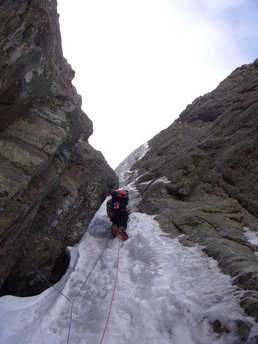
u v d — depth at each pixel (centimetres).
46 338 630
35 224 791
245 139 1232
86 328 638
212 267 729
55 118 637
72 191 866
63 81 865
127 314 642
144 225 1016
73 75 1015
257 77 1697
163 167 1477
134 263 822
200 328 570
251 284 609
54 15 705
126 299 686
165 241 892
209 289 654
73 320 671
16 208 580
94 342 591
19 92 519
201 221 945
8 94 496
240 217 972
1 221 560
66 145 715
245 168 1141
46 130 607
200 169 1252
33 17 480
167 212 1071
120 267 812
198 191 1175
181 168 1283
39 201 679
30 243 769
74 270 822
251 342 506
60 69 880
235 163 1176
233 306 582
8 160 543
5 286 760
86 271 828
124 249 905
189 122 1888
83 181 931
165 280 705
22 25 463
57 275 874
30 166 560
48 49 571
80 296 743
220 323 559
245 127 1305
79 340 612
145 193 1336
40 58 525
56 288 782
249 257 743
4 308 693
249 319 541
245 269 662
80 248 905
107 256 875
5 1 415
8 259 666
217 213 991
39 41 527
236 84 1855
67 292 757
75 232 909
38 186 630
